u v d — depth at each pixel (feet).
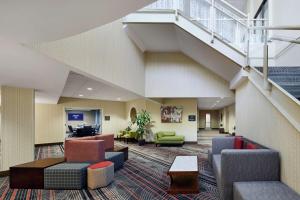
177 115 45.01
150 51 33.94
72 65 14.35
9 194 15.53
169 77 33.83
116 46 21.95
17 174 16.90
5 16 7.41
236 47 22.54
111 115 50.93
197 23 23.63
